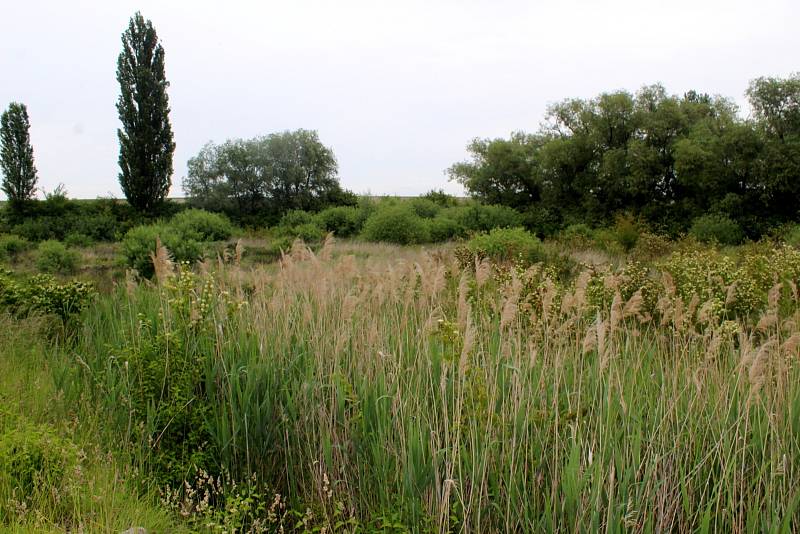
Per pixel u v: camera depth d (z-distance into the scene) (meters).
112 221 42.19
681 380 5.52
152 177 46.16
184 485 5.73
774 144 35.94
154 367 6.44
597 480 4.29
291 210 49.38
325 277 7.42
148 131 45.47
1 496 4.56
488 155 49.69
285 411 5.94
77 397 6.74
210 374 6.27
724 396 4.97
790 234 28.62
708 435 4.89
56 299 10.41
